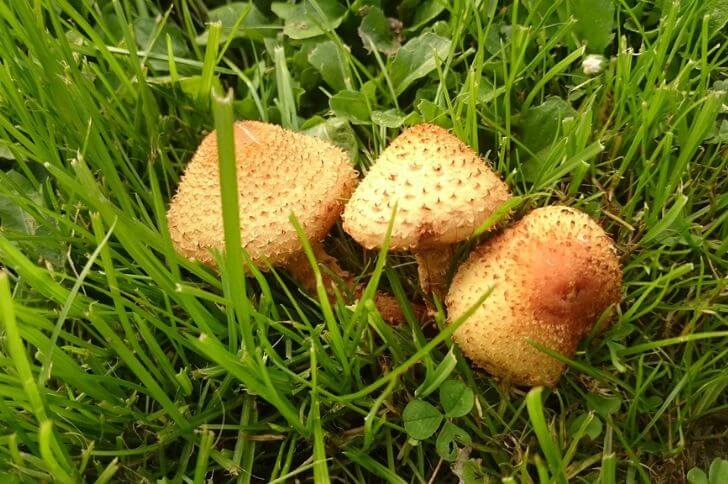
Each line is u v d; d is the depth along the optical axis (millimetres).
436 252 207
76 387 190
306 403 197
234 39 291
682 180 233
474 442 201
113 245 229
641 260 220
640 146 238
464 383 199
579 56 256
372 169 200
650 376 194
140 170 265
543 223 191
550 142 245
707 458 206
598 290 187
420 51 263
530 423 198
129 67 271
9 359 184
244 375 172
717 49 255
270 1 298
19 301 219
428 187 184
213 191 201
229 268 161
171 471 200
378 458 206
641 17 261
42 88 242
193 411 206
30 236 221
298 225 168
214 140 211
